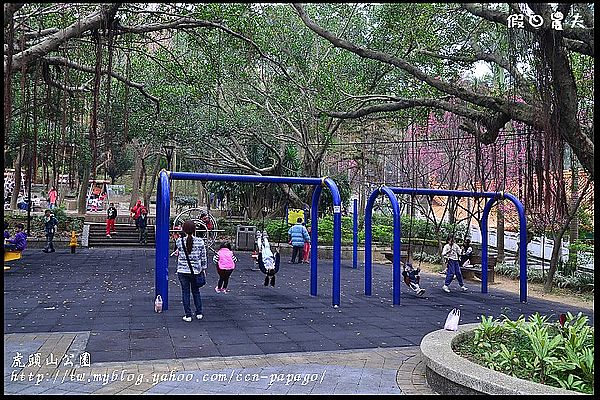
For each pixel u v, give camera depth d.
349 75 18.05
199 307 9.08
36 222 24.62
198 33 13.69
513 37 8.30
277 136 23.36
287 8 19.52
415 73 10.23
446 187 20.78
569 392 4.50
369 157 29.48
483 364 5.58
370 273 12.86
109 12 10.16
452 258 13.97
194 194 46.97
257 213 28.62
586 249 15.98
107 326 8.34
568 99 8.08
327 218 26.09
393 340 7.98
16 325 8.30
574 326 6.16
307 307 10.73
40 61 10.65
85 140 19.86
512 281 16.77
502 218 19.50
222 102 25.17
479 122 10.28
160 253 9.85
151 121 21.61
